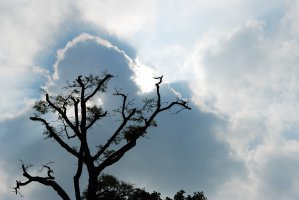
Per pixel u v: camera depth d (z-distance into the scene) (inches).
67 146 664.4
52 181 639.1
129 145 679.7
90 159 647.1
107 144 681.6
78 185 636.7
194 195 823.1
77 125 689.6
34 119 691.4
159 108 721.6
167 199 803.4
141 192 764.0
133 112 706.8
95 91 709.3
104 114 711.7
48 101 696.4
